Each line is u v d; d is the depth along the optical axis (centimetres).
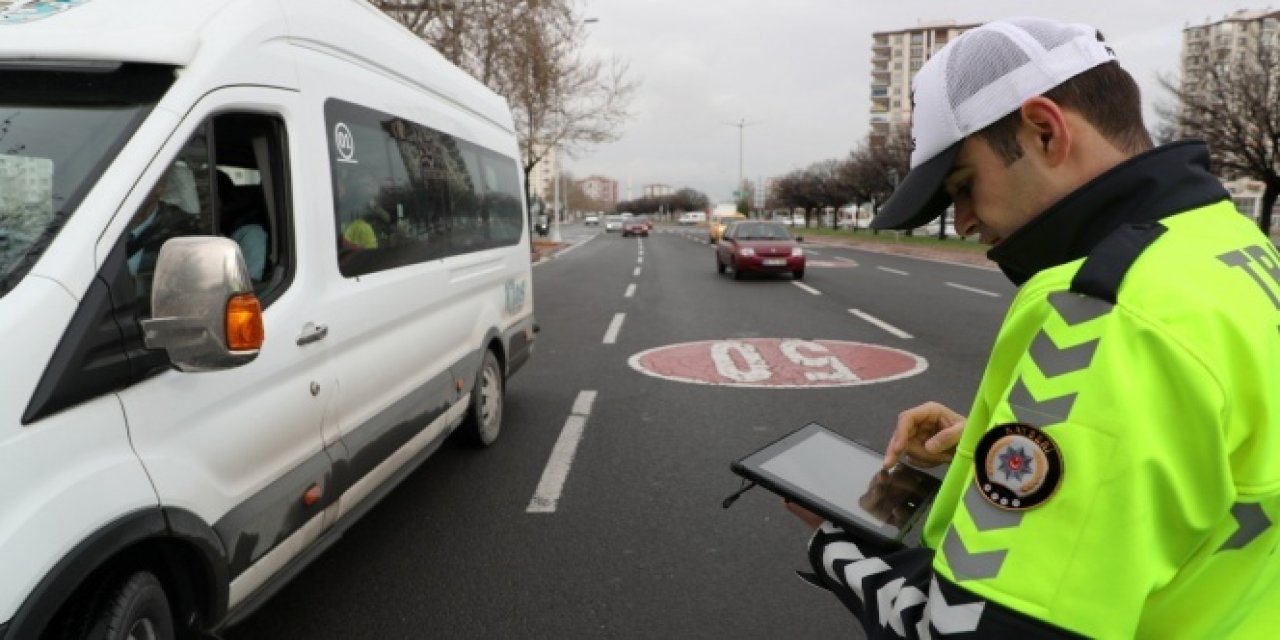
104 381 196
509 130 669
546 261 2952
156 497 212
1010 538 86
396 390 395
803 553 391
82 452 190
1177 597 91
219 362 204
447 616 332
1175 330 82
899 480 150
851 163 5650
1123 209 98
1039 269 106
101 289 197
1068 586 81
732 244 2056
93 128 223
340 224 340
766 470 151
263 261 295
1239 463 86
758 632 319
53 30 244
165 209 225
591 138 2975
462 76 562
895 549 131
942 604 90
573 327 1181
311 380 305
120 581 210
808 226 7781
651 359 910
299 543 297
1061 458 83
